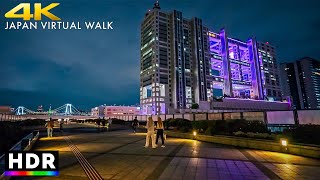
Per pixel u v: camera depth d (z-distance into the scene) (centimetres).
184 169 712
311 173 670
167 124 2725
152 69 14062
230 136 1398
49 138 1792
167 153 1018
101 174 649
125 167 737
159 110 13362
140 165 767
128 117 5891
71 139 1697
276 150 1059
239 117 2033
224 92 17238
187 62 14925
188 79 14738
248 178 618
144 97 14800
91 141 1541
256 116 1880
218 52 19250
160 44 14325
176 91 13788
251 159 878
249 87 19650
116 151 1078
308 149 921
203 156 941
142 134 2241
